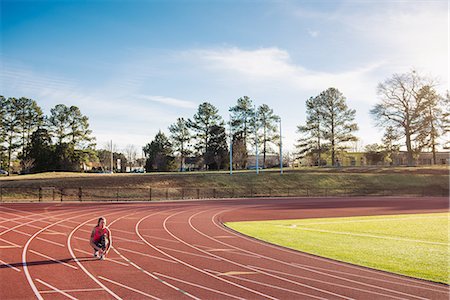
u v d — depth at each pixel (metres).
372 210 37.31
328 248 17.48
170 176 59.94
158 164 93.56
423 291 11.12
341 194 57.12
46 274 12.75
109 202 43.19
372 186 61.78
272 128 86.56
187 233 22.06
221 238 20.30
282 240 19.67
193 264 14.25
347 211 36.38
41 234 21.05
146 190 52.66
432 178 65.25
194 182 58.31
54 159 78.88
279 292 11.02
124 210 35.19
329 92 76.62
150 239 19.86
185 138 94.81
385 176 66.12
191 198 50.59
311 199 50.47
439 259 15.19
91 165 116.56
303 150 80.25
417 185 62.44
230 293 10.91
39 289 11.20
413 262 14.64
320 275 12.78
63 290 11.12
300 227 24.95
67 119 83.62
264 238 20.33
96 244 15.27
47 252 16.22
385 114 69.69
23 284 11.66
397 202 46.31
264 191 57.53
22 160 77.81
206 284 11.74
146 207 38.38
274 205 42.22
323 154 81.31
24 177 58.47
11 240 19.14
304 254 16.12
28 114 83.31
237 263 14.45
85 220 27.47
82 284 11.68
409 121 68.38
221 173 65.38
